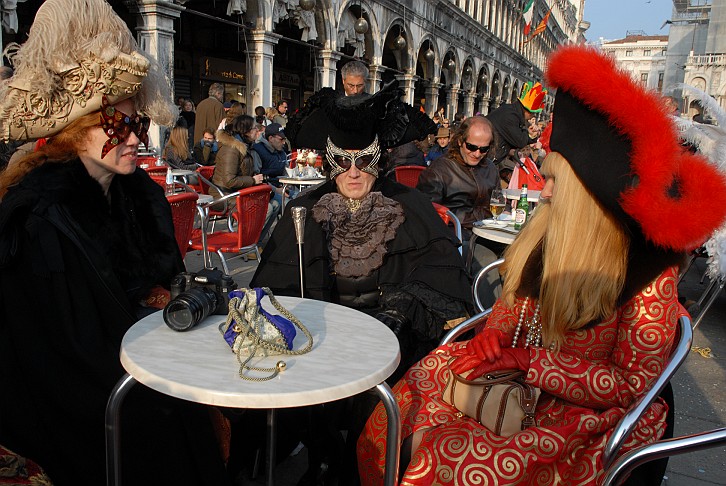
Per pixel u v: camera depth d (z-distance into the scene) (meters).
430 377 1.94
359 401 2.04
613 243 1.58
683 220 1.37
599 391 1.59
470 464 1.54
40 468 1.79
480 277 2.71
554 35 60.72
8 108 1.82
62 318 1.77
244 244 4.87
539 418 1.69
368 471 1.80
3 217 1.72
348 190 2.48
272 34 12.84
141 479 1.83
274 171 8.06
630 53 69.94
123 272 2.05
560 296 1.64
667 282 1.55
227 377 1.38
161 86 2.06
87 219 1.94
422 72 27.20
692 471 2.74
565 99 1.57
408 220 2.53
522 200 4.28
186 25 17.05
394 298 2.33
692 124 4.17
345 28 16.73
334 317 1.89
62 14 1.75
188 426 1.88
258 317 1.55
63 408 1.79
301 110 2.56
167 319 1.68
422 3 22.33
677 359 1.57
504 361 1.68
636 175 1.44
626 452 1.57
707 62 41.97
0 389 1.79
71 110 1.84
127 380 1.52
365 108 2.29
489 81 36.72
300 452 2.73
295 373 1.42
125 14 14.77
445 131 8.71
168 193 5.64
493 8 35.66
